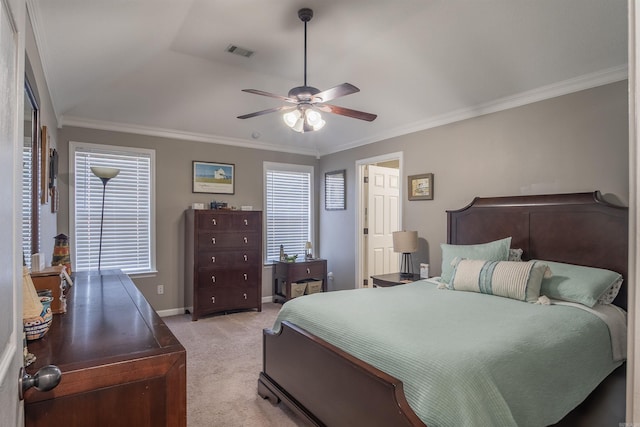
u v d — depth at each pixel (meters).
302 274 5.28
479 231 3.62
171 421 1.24
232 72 3.80
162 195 4.73
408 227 4.50
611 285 2.54
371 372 1.69
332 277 5.75
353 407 1.81
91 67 2.98
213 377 2.96
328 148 5.80
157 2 2.30
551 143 3.19
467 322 2.08
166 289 4.75
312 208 6.00
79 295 2.15
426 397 1.50
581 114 3.01
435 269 4.16
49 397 1.07
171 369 1.24
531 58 2.98
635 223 0.49
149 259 4.64
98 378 1.13
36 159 2.18
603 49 2.70
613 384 2.38
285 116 2.88
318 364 2.10
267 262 5.54
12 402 0.76
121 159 4.49
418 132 4.38
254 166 5.46
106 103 4.04
